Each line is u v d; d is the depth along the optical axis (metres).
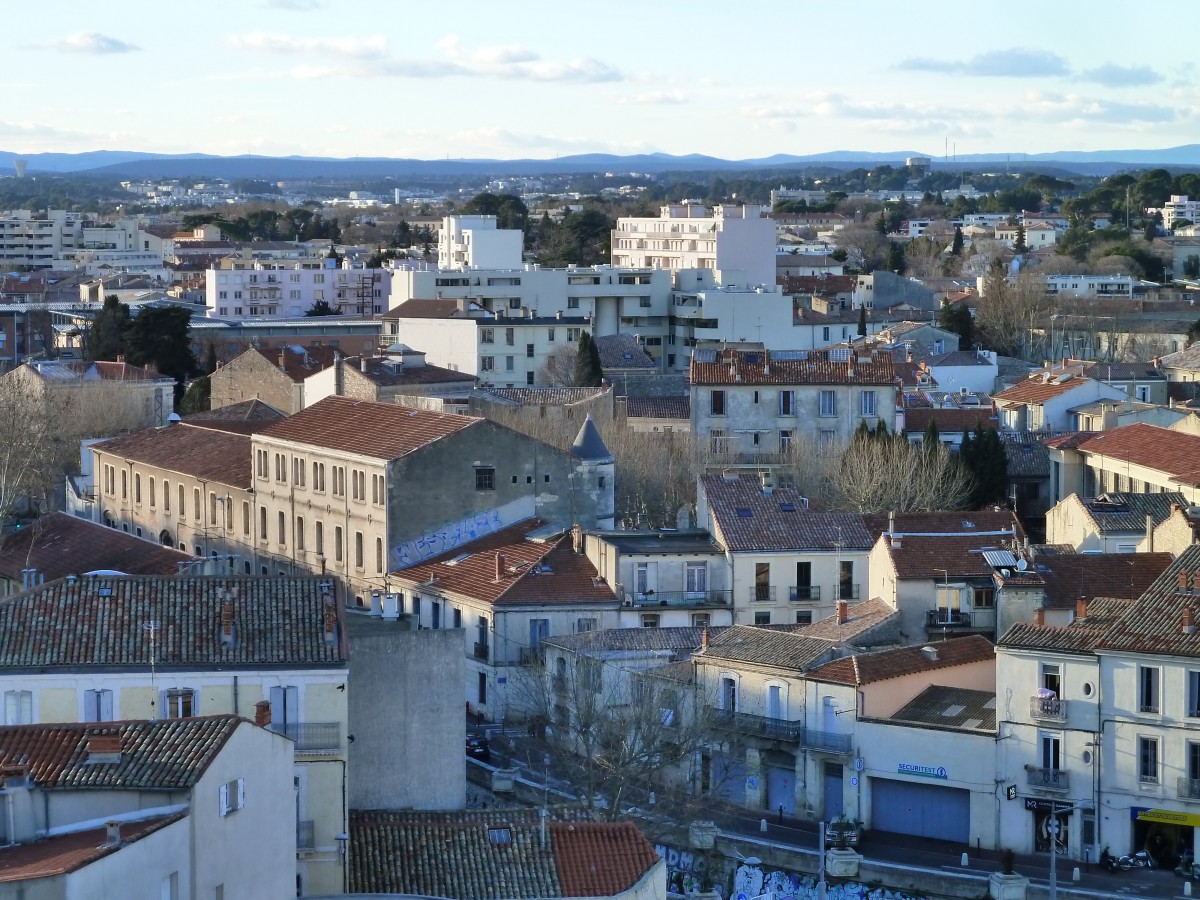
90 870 65.12
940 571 134.75
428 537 155.62
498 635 139.88
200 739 76.38
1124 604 117.31
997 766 112.94
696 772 121.38
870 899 107.81
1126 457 181.25
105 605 96.38
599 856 93.50
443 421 160.12
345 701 93.38
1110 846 110.25
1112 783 110.12
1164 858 109.06
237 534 177.62
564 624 141.50
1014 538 140.88
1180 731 108.25
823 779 118.38
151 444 196.62
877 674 117.50
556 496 159.12
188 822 72.62
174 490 187.50
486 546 153.88
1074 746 111.00
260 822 79.31
